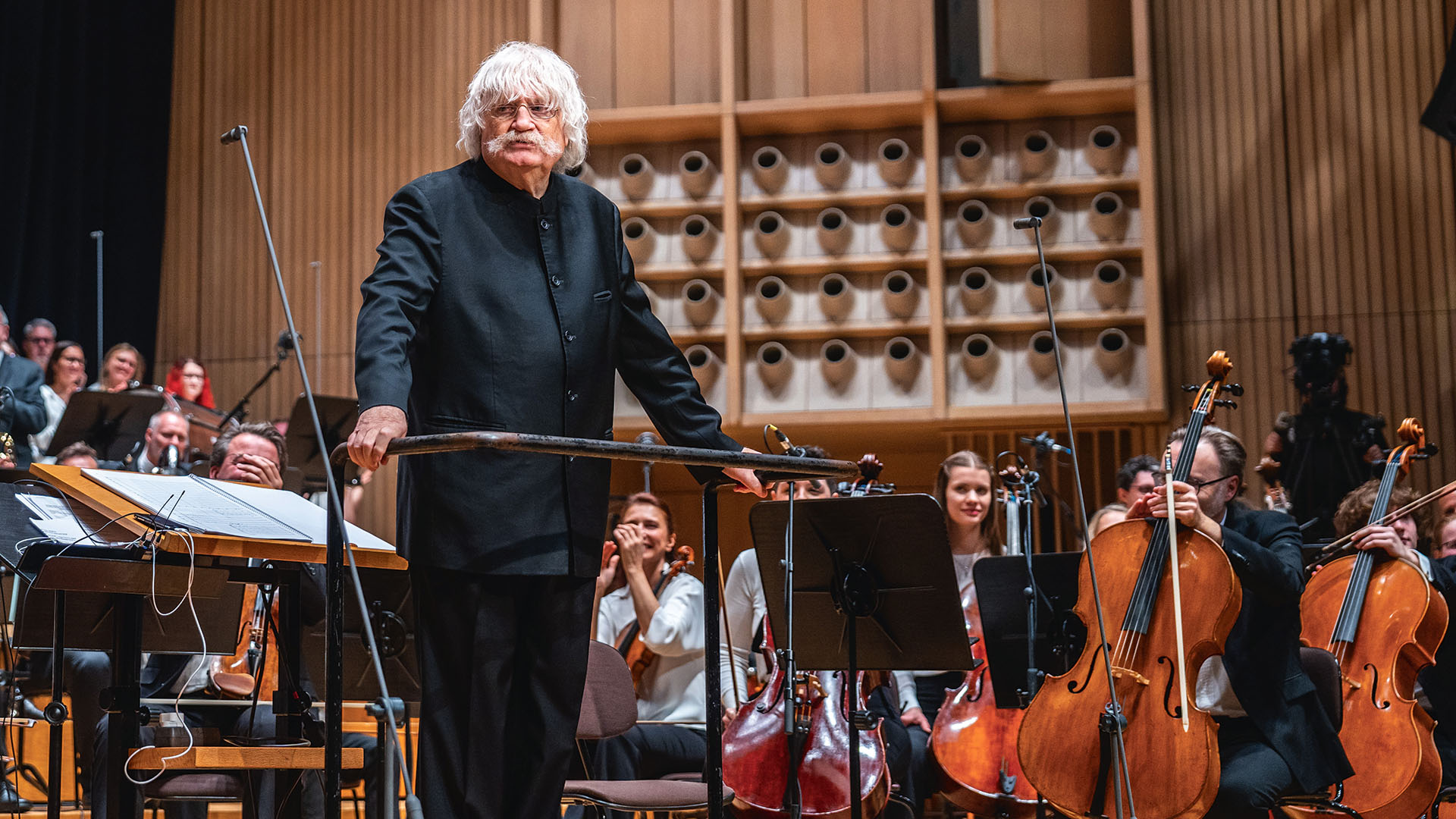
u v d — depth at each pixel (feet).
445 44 27.20
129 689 8.69
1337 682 12.29
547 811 7.34
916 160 23.40
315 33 27.66
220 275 27.40
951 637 9.82
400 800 12.62
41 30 26.45
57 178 26.78
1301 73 23.90
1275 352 23.38
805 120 23.53
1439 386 22.75
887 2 24.00
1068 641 12.32
